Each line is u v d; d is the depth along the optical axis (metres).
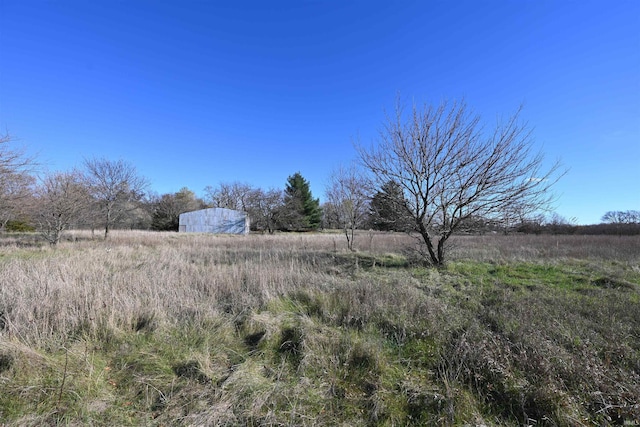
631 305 4.60
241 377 2.80
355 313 4.20
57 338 3.44
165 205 42.53
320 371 2.97
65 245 13.04
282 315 4.21
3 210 11.30
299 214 39.66
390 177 8.41
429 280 6.57
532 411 2.42
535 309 4.37
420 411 2.42
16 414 2.28
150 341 3.52
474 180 7.56
